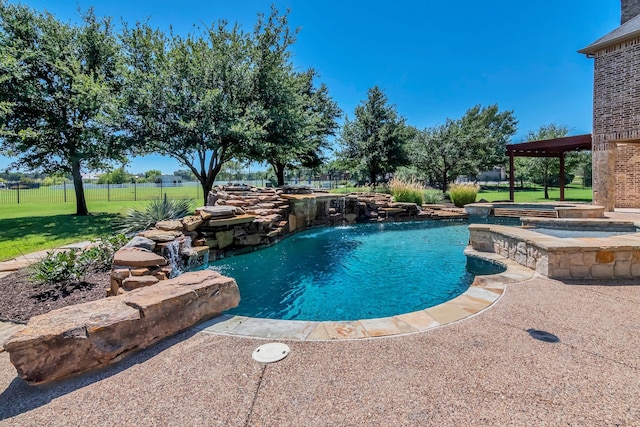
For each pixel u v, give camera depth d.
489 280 4.18
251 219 7.34
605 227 7.63
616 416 1.66
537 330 2.70
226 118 10.33
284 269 6.05
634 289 3.77
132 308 2.43
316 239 9.11
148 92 9.49
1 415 1.75
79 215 11.93
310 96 19.12
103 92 10.05
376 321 2.94
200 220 6.38
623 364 2.16
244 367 2.17
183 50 10.36
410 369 2.12
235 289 3.21
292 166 19.67
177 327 2.68
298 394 1.88
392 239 9.16
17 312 3.31
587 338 2.54
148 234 5.12
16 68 9.68
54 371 2.01
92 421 1.69
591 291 3.71
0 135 9.86
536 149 15.71
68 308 2.41
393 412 1.71
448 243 8.60
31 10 10.70
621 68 10.15
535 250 4.64
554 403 1.77
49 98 10.77
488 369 2.11
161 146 10.10
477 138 20.77
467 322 2.88
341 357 2.29
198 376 2.08
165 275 4.19
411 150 21.66
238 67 10.77
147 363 2.24
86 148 11.06
